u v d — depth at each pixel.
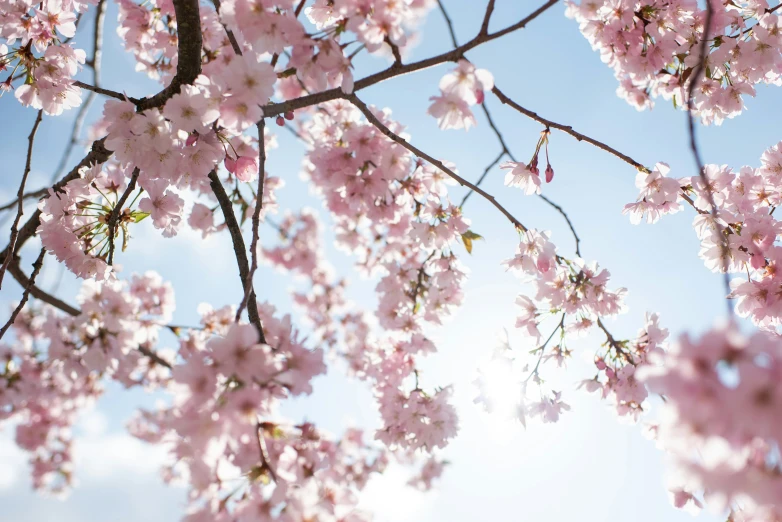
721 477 1.11
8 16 3.04
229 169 2.97
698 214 3.46
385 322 4.63
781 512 1.58
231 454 1.89
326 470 2.11
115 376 5.85
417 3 2.54
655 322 3.46
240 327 1.79
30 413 7.16
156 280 3.84
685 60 3.57
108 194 3.08
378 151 3.76
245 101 2.42
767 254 3.30
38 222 3.58
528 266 3.48
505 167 3.34
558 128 3.05
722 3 3.59
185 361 1.80
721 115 3.68
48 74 3.05
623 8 3.49
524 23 2.43
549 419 3.52
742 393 1.05
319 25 2.97
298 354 2.03
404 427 4.10
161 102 2.81
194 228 4.74
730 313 1.15
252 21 2.39
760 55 3.50
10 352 5.48
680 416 1.10
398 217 4.10
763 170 3.76
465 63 2.35
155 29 3.91
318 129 4.20
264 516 1.83
